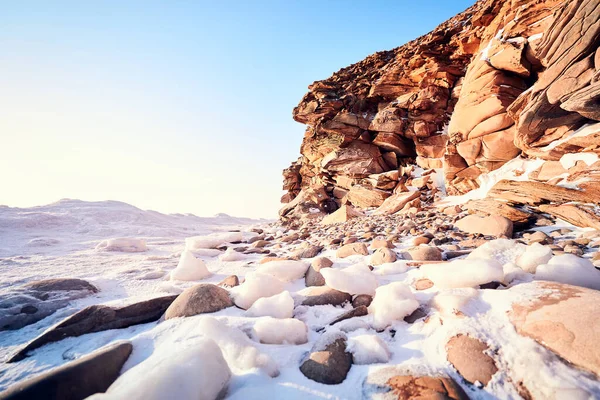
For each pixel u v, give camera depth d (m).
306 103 15.59
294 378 1.49
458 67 11.09
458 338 1.60
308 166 17.14
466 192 8.61
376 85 13.05
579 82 5.00
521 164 7.02
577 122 5.63
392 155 12.87
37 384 1.22
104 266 5.27
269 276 2.79
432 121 11.41
